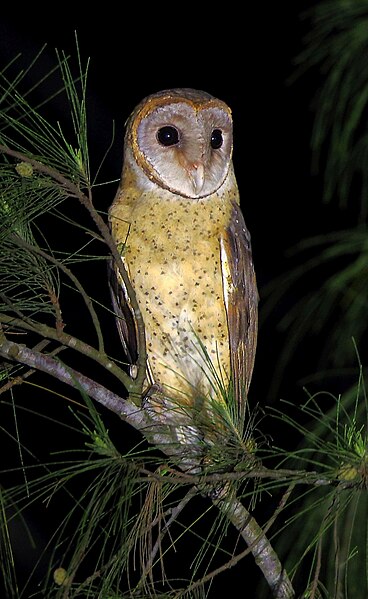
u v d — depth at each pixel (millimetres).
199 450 1517
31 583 2012
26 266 1537
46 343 1562
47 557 2031
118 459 1459
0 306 1540
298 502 1729
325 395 2178
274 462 2113
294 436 2213
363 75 1603
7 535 1462
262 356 2295
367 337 2020
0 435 2104
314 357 2268
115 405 1565
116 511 1463
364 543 1558
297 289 2332
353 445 1474
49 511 2078
